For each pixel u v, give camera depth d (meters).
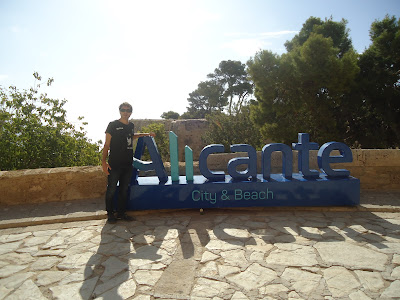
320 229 3.82
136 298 2.47
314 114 12.37
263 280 2.69
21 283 2.74
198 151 17.62
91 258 3.20
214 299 2.43
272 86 11.88
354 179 4.58
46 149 6.95
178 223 4.16
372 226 3.88
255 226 3.97
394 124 12.45
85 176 5.41
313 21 15.53
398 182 5.71
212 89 39.31
